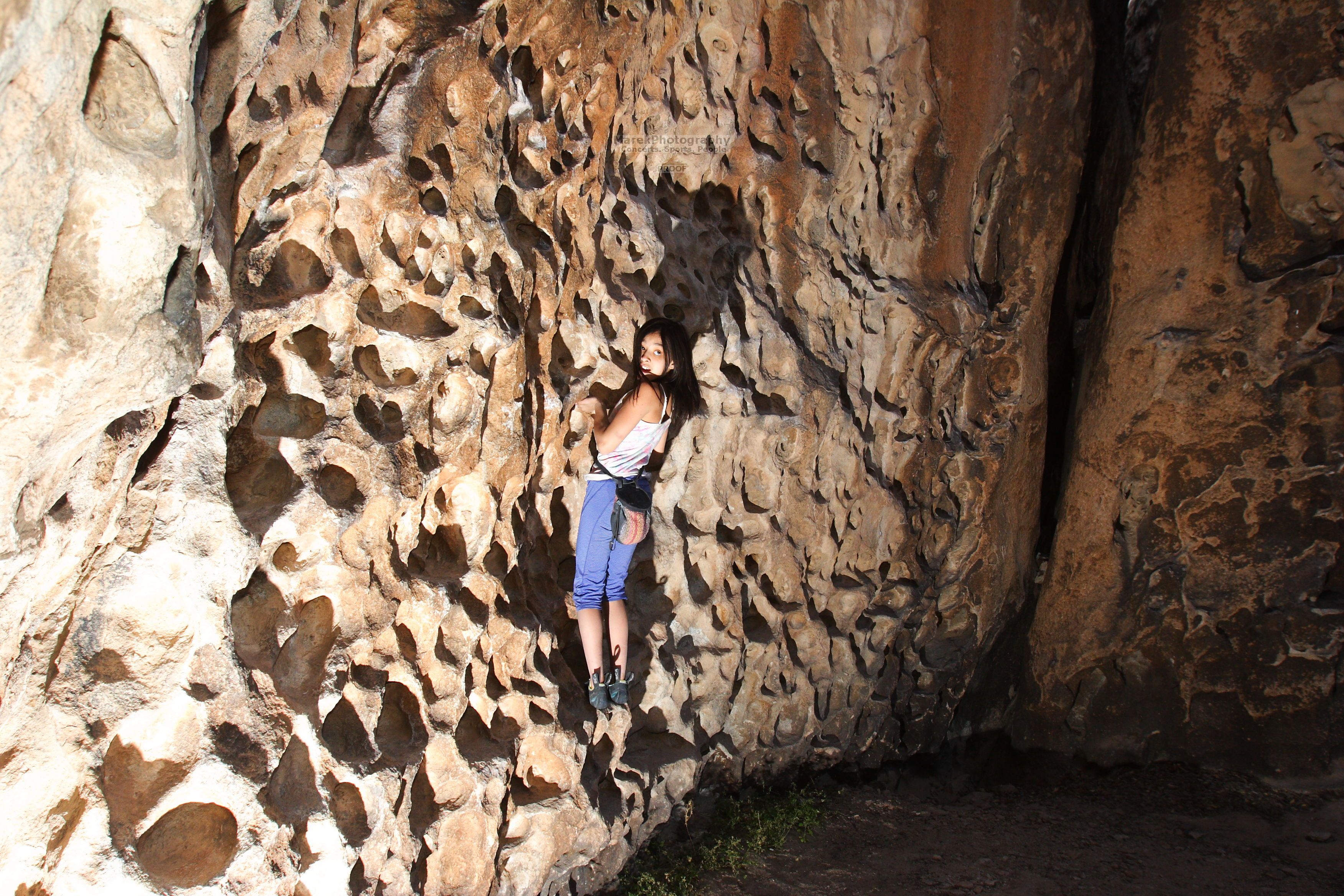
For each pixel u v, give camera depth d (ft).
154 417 8.79
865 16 14.19
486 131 12.25
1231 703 16.07
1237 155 15.29
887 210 15.12
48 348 6.79
